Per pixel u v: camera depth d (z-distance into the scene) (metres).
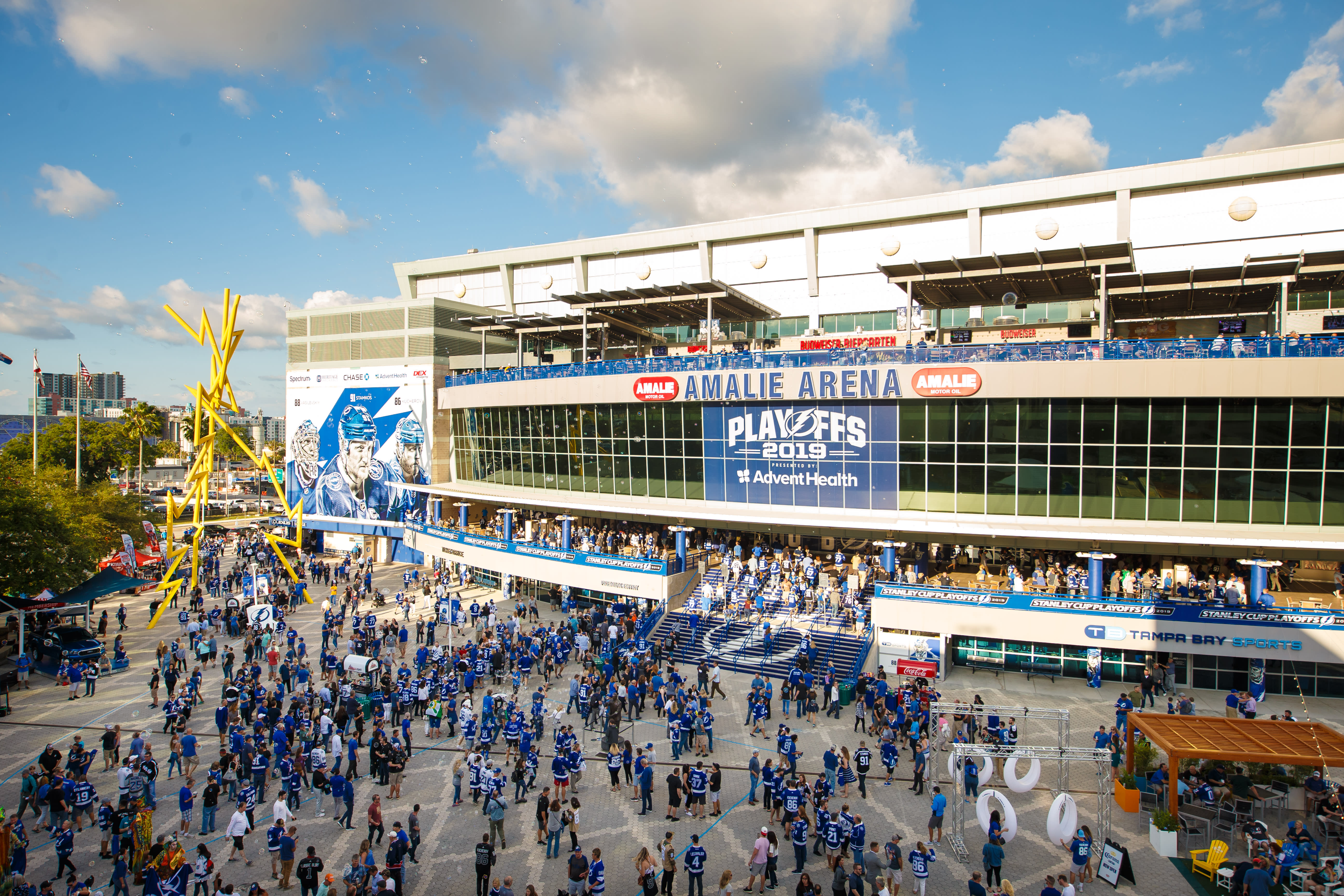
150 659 36.03
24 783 20.61
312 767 22.05
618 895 17.34
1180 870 18.27
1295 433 31.00
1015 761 20.53
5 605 33.38
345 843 19.72
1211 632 29.77
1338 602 30.67
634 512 43.34
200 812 21.39
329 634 35.38
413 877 18.16
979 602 32.56
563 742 22.70
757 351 43.28
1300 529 31.27
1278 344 30.44
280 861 17.81
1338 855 18.03
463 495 53.38
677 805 21.05
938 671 32.59
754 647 34.47
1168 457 32.72
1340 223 38.31
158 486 130.62
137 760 20.59
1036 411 34.44
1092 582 32.06
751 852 19.33
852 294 49.03
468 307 62.88
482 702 29.95
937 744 21.34
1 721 28.22
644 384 42.50
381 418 61.47
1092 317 42.03
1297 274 34.78
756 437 40.50
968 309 46.03
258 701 27.02
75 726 27.78
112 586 39.09
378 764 22.73
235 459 153.88
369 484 62.31
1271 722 21.45
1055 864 18.73
